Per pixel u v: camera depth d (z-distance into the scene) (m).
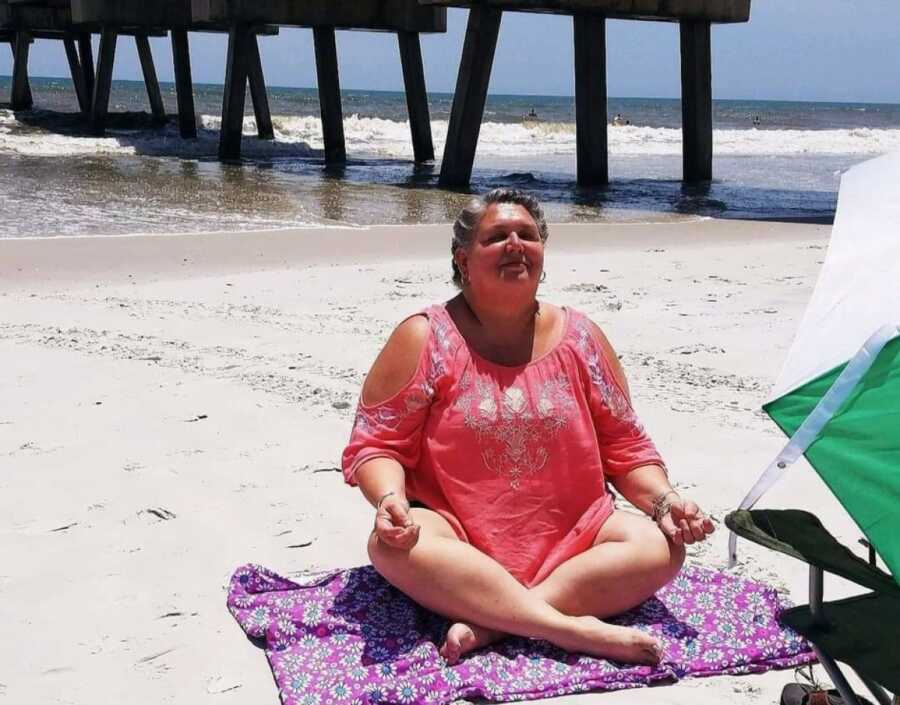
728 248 11.26
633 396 5.41
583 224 13.08
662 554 2.98
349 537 3.74
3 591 3.30
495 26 19.19
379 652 2.90
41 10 37.09
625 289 8.47
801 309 7.63
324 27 25.88
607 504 3.09
